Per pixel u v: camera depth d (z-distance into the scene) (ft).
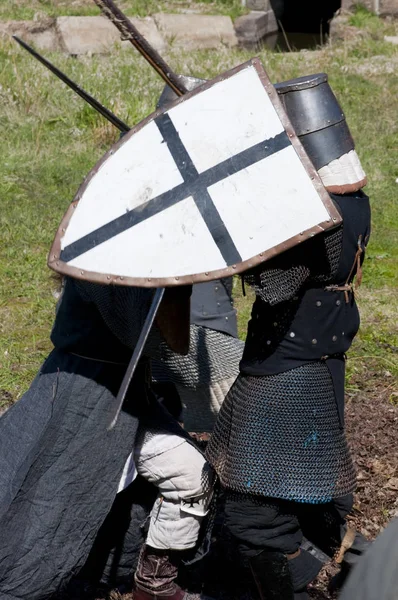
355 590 14.52
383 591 14.03
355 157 17.98
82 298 18.24
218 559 21.98
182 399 23.13
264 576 18.16
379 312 35.24
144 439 18.90
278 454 17.78
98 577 21.01
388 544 14.42
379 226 43.86
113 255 16.80
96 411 18.30
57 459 18.21
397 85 65.67
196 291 21.89
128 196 16.96
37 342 32.14
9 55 63.93
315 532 19.44
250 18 92.79
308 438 17.83
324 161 17.52
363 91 64.44
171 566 19.45
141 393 18.90
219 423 18.72
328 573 21.40
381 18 92.73
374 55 76.69
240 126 16.81
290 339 17.80
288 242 16.37
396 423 27.53
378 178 49.62
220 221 16.60
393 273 39.06
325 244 17.35
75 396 18.29
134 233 16.79
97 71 63.00
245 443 17.92
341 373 18.39
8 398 28.48
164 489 18.97
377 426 27.27
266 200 16.56
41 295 35.63
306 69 71.20
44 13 80.69
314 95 17.57
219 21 87.71
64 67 62.75
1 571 17.97
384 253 40.93
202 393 22.47
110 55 72.43
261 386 17.97
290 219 16.44
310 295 17.76
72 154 50.01
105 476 18.38
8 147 48.98
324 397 17.95
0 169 45.88
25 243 39.68
